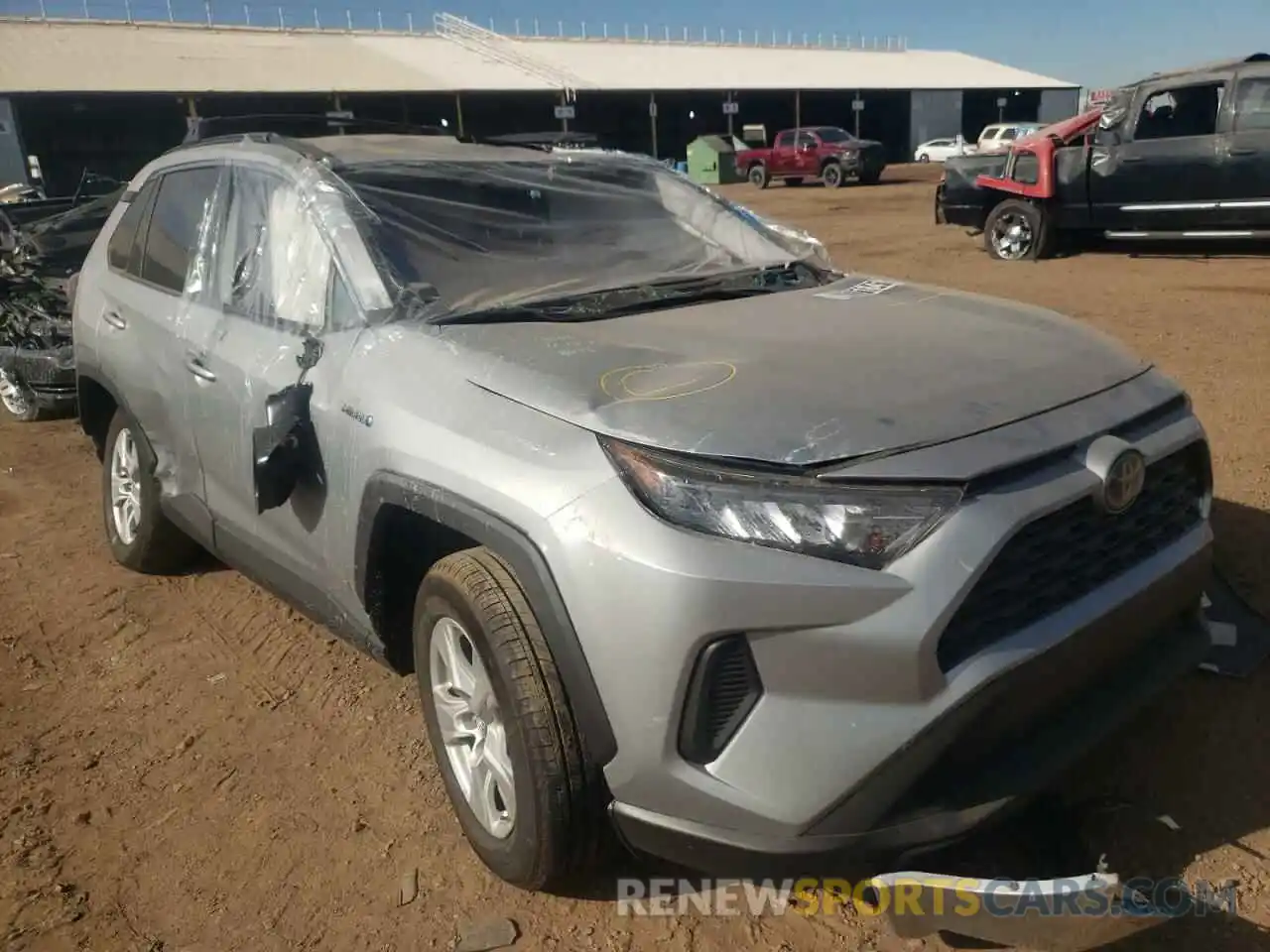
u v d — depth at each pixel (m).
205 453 3.56
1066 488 2.19
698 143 37.94
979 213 13.27
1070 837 2.58
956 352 2.62
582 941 2.40
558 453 2.25
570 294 3.15
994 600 2.12
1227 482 4.75
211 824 2.88
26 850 2.80
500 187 3.55
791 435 2.14
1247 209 10.86
